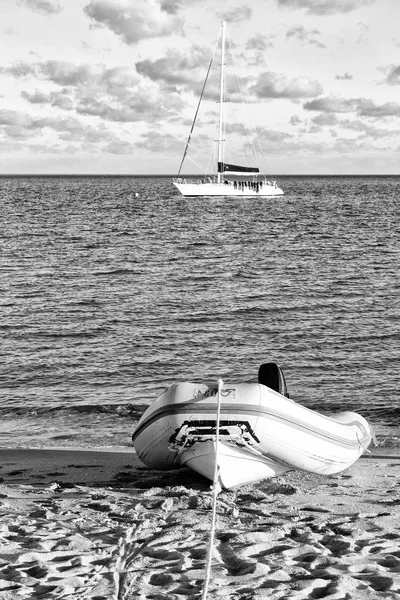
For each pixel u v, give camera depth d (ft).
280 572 14.47
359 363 52.75
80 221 196.03
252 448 22.25
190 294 82.94
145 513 19.16
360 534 17.26
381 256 121.49
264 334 62.18
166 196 369.91
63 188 517.96
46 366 51.42
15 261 111.55
